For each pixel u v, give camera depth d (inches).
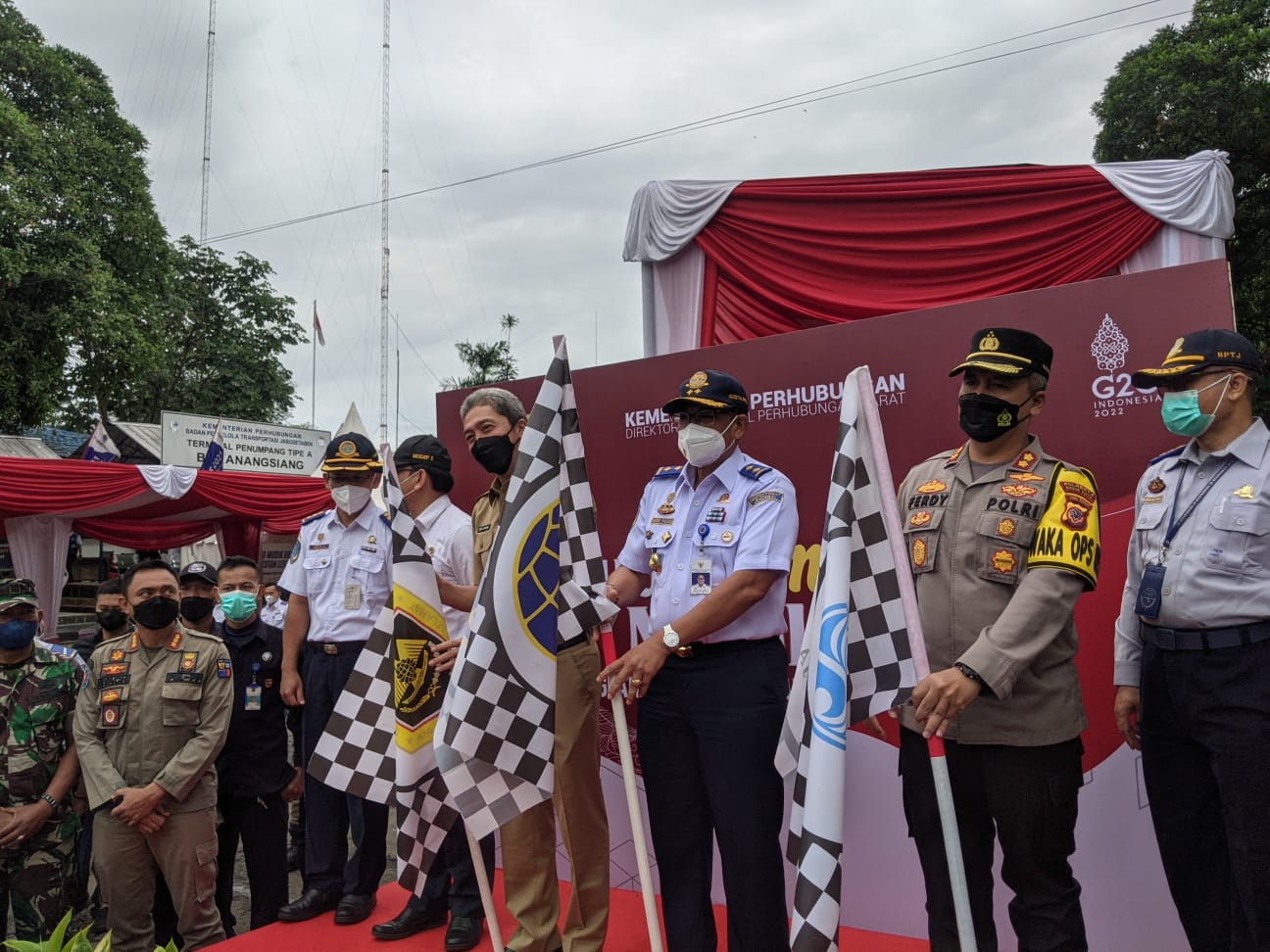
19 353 618.8
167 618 128.7
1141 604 85.7
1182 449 88.6
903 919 110.4
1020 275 128.1
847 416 80.5
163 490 362.3
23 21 681.0
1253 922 76.9
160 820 123.3
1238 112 438.6
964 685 72.1
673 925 96.0
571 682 99.2
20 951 70.4
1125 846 100.4
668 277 155.8
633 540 107.0
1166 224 120.3
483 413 115.3
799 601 122.4
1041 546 77.6
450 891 117.3
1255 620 78.2
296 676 135.0
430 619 102.6
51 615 350.6
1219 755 79.4
